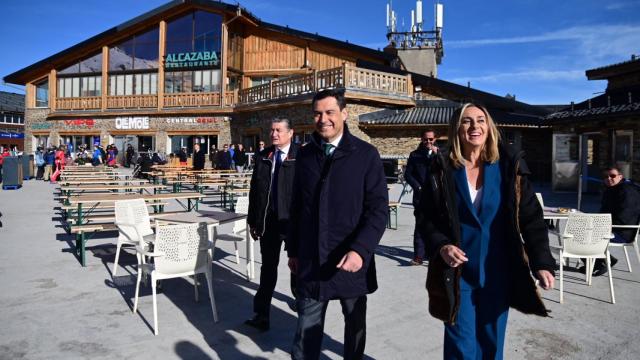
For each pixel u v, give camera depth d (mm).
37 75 35031
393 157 22000
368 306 4961
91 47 32594
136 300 4711
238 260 6805
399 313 4754
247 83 30484
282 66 29531
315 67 28719
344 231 2971
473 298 2695
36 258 7070
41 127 34750
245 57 30516
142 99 31250
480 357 2721
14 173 19203
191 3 28531
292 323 4457
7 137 51625
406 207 13797
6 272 6234
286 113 23906
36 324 4387
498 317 2668
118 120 31891
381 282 5883
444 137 22047
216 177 16453
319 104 3023
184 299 5168
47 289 5488
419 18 41344
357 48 27234
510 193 2645
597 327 4371
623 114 15469
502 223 2697
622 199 6172
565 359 3682
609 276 5156
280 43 29609
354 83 21250
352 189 2986
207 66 29562
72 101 33500
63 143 34281
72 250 7652
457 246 2646
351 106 21828
